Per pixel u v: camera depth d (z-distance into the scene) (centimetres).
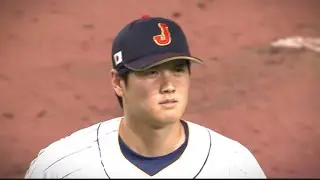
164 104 842
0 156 2383
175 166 920
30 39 3553
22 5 3953
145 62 828
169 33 875
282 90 3000
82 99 2928
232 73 3177
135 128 905
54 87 3045
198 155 930
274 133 2633
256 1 4066
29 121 2723
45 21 3766
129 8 3959
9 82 3084
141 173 915
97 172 921
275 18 3847
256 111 2808
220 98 2920
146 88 841
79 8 3938
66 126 2692
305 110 2827
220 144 959
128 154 927
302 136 2616
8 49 3434
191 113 2770
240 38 3609
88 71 3209
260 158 2433
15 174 2238
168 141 910
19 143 2514
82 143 968
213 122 2702
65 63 3303
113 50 909
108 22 3781
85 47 3491
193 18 3856
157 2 4038
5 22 3734
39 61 3316
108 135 962
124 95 899
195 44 3538
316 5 4003
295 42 3531
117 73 896
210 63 3291
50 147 998
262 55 3378
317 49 3441
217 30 3709
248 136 2605
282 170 2336
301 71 3189
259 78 3119
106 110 2834
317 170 2334
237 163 941
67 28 3694
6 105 2855
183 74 858
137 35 862
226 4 4028
